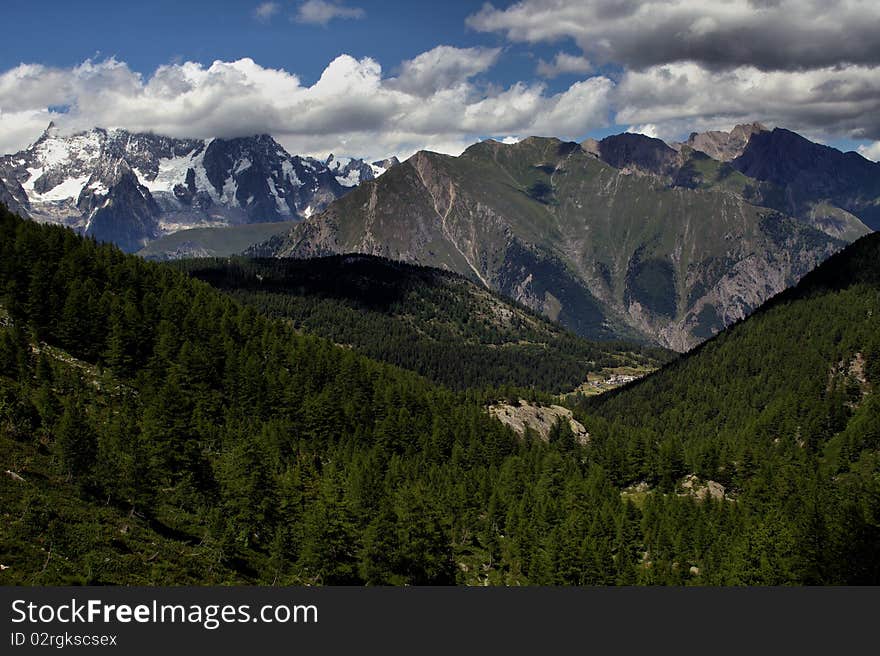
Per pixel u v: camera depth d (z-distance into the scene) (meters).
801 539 113.94
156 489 106.44
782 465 189.75
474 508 156.75
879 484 156.00
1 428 108.31
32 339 169.25
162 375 175.88
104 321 182.00
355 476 142.25
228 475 120.38
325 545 101.06
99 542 85.50
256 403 184.38
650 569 129.50
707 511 159.75
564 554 120.88
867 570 105.94
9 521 80.94
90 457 100.12
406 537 111.38
